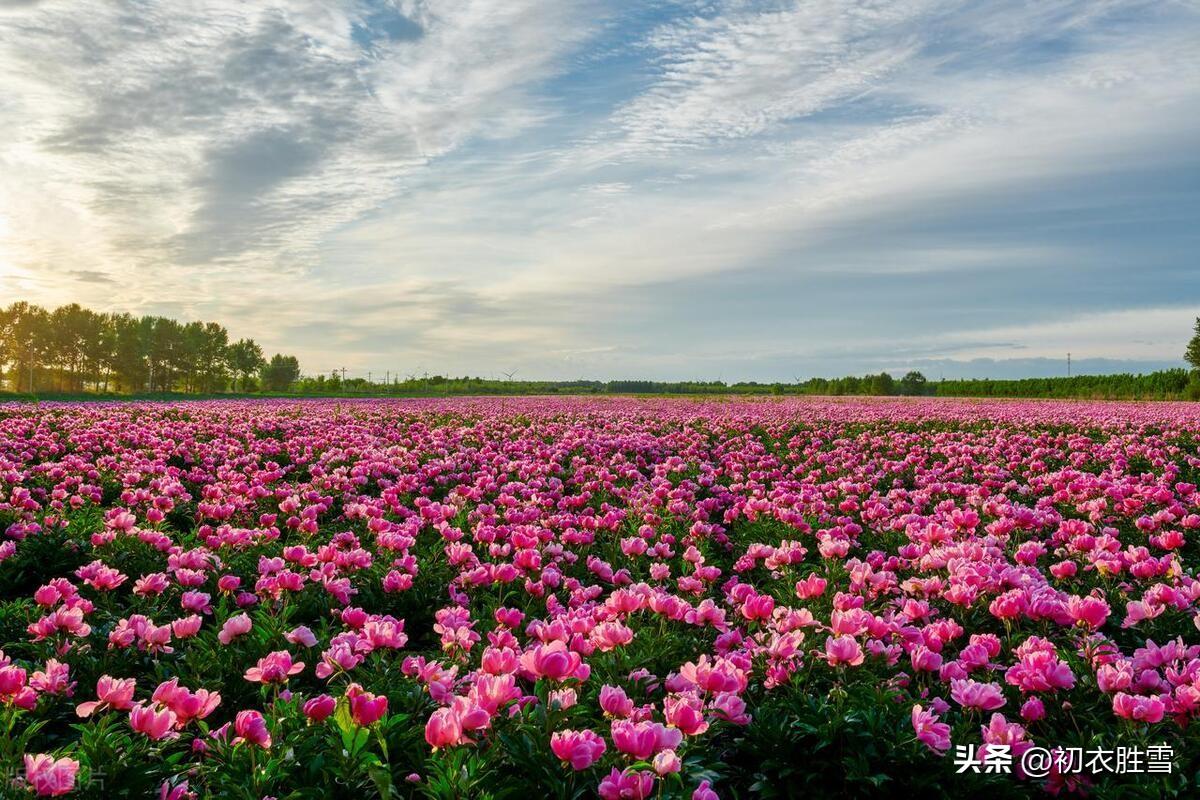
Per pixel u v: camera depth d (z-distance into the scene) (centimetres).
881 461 1560
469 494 1045
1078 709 420
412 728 368
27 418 1972
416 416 2642
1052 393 7219
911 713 381
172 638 553
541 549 757
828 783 368
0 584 684
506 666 376
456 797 293
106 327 10556
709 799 294
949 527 823
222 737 347
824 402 4638
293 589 579
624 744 305
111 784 317
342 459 1474
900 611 598
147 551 734
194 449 1501
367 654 493
